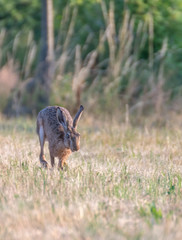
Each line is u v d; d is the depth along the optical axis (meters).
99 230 14.46
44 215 16.00
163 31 55.19
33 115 47.75
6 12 66.00
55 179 21.00
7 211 16.36
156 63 53.00
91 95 46.25
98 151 29.72
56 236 14.15
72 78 48.19
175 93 49.22
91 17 58.31
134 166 24.78
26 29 65.62
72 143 23.11
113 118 41.09
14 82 50.44
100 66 54.19
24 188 19.59
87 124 41.56
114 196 18.67
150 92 44.69
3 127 39.34
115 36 54.53
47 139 25.27
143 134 35.50
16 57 63.22
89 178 21.19
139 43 54.53
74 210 16.56
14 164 23.48
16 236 14.16
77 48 48.06
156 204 18.03
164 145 31.52
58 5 59.62
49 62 49.84
